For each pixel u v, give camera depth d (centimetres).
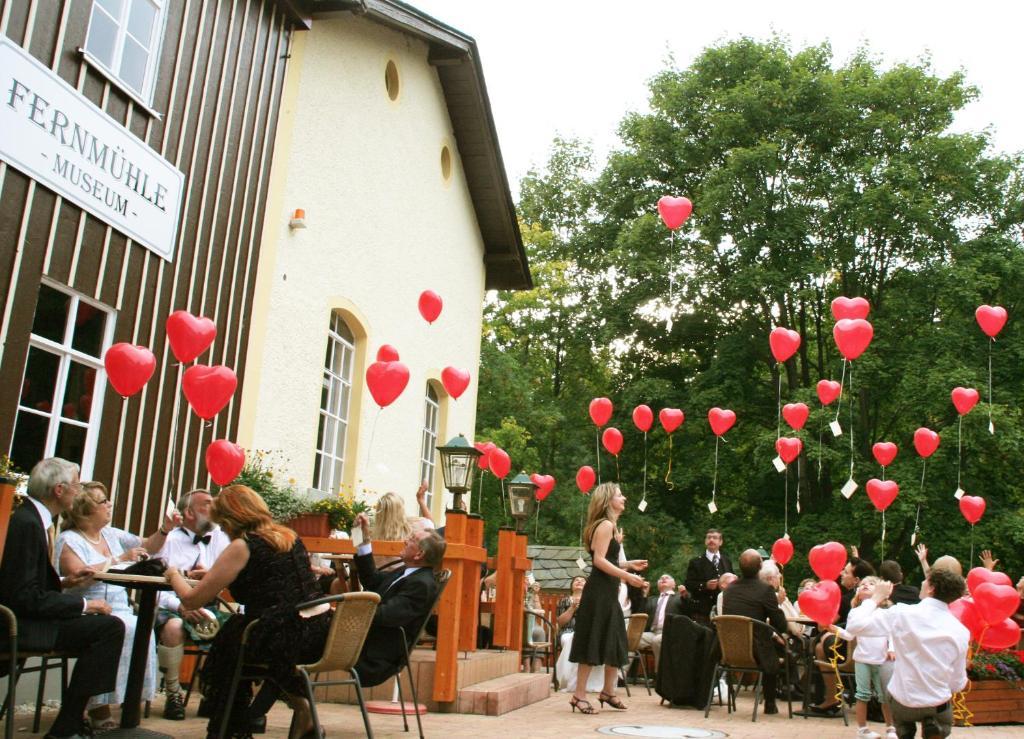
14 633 411
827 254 2111
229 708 430
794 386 2294
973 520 1291
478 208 1590
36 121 636
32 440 654
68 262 673
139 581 442
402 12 1206
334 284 1095
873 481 1248
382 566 655
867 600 692
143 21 761
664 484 2473
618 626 759
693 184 2391
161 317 781
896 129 2139
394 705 666
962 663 568
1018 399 1983
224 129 877
